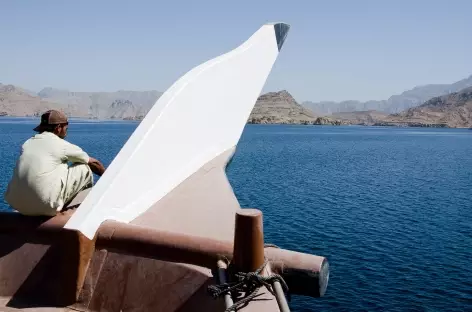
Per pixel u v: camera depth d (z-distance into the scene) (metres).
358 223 31.73
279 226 30.47
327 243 26.53
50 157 4.60
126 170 5.45
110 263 4.45
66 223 4.54
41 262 4.57
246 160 81.00
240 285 3.60
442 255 24.62
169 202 6.14
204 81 7.78
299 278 3.97
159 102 6.69
